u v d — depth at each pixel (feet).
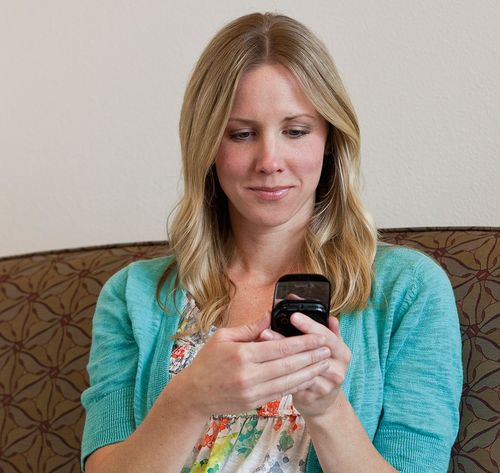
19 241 7.09
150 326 4.84
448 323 4.45
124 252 5.85
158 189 6.61
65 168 6.88
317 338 3.61
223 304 4.75
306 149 4.41
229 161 4.45
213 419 4.43
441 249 5.02
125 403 4.70
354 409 4.33
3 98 7.02
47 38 6.83
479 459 4.47
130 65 6.61
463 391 4.63
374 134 5.89
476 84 5.62
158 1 6.48
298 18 6.07
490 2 5.55
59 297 5.79
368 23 5.86
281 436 4.29
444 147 5.73
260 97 4.33
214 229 4.92
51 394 5.55
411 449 4.22
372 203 5.94
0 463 5.55
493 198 5.64
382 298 4.56
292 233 4.77
